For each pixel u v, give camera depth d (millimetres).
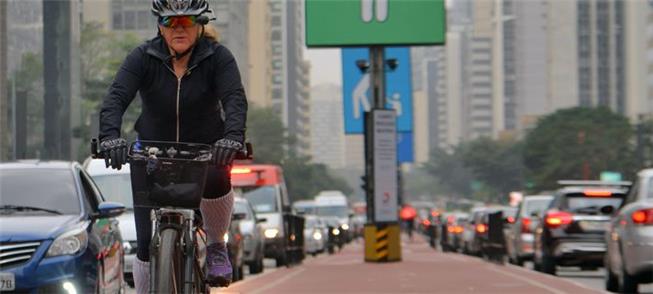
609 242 36094
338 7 70625
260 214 66250
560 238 49781
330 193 163125
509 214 83125
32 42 123000
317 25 70625
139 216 13086
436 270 54344
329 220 125438
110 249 24609
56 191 23797
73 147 126812
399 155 133750
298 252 68125
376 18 70750
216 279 13836
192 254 12891
